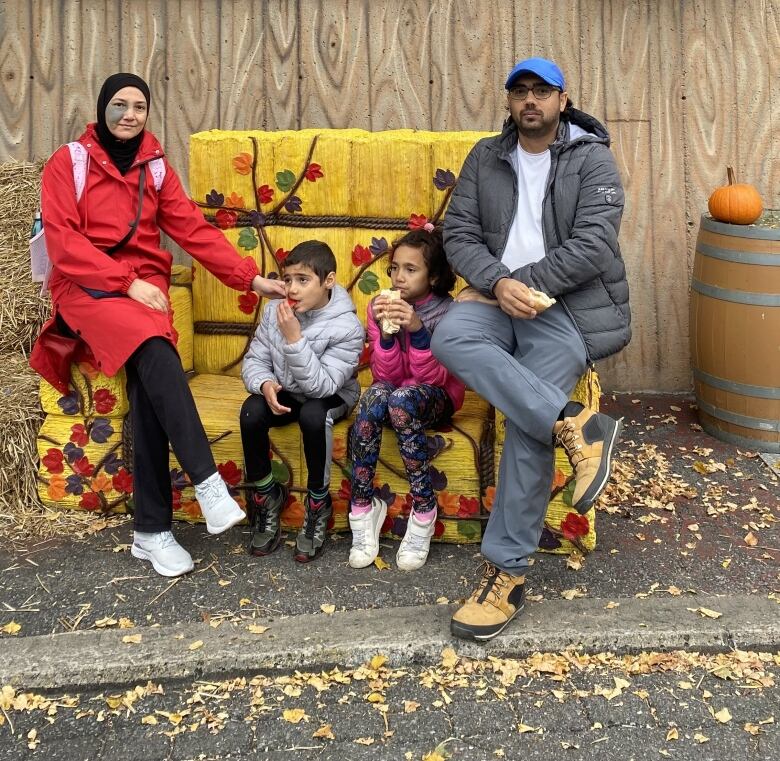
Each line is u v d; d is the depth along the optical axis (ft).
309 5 15.24
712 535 11.37
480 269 9.87
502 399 9.25
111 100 10.77
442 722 8.19
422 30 15.26
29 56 15.46
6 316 13.06
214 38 15.31
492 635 9.06
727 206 13.62
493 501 10.07
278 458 11.27
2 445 11.89
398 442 10.56
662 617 9.41
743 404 13.82
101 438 11.68
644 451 13.84
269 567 10.70
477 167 10.37
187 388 10.37
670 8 15.29
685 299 15.76
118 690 8.75
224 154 12.74
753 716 8.21
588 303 9.83
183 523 11.82
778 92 15.42
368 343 12.07
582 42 15.34
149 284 10.70
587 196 9.72
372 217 12.60
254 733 8.09
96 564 10.77
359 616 9.52
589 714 8.26
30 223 14.26
